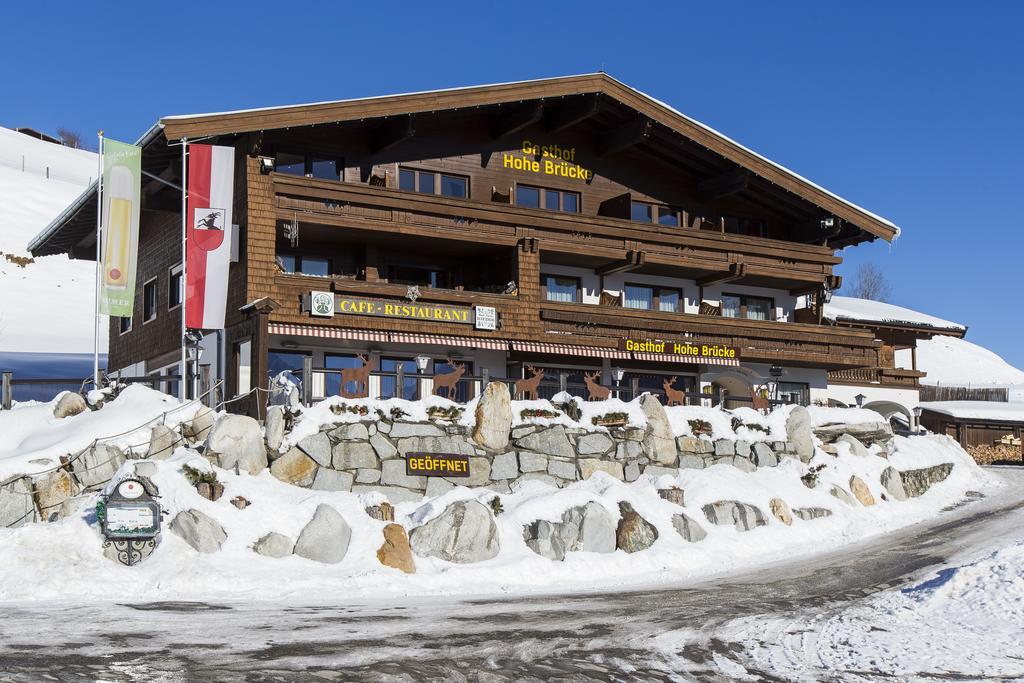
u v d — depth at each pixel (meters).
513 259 34.03
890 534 26.14
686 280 39.12
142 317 37.44
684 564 22.55
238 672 10.84
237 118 28.59
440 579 19.22
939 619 16.17
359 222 31.16
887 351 49.25
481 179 34.78
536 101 33.47
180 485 19.11
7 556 16.75
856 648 13.96
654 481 25.81
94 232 40.31
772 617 16.20
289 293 30.08
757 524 25.53
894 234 39.88
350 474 22.80
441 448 24.19
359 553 19.48
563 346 34.19
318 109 29.70
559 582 20.27
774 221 41.19
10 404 26.72
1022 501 29.95
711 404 36.38
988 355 100.06
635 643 13.74
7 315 71.31
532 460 25.30
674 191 38.72
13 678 10.11
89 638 12.30
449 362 34.06
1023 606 16.11
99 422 22.52
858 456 31.03
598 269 37.09
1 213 97.44
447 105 31.72
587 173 36.97
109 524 17.42
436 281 35.41
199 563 17.70
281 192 30.05
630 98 34.94
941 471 33.03
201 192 27.88
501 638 13.61
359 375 24.39
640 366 37.56
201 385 30.34
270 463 22.00
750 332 37.91
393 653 12.27
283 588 17.44
